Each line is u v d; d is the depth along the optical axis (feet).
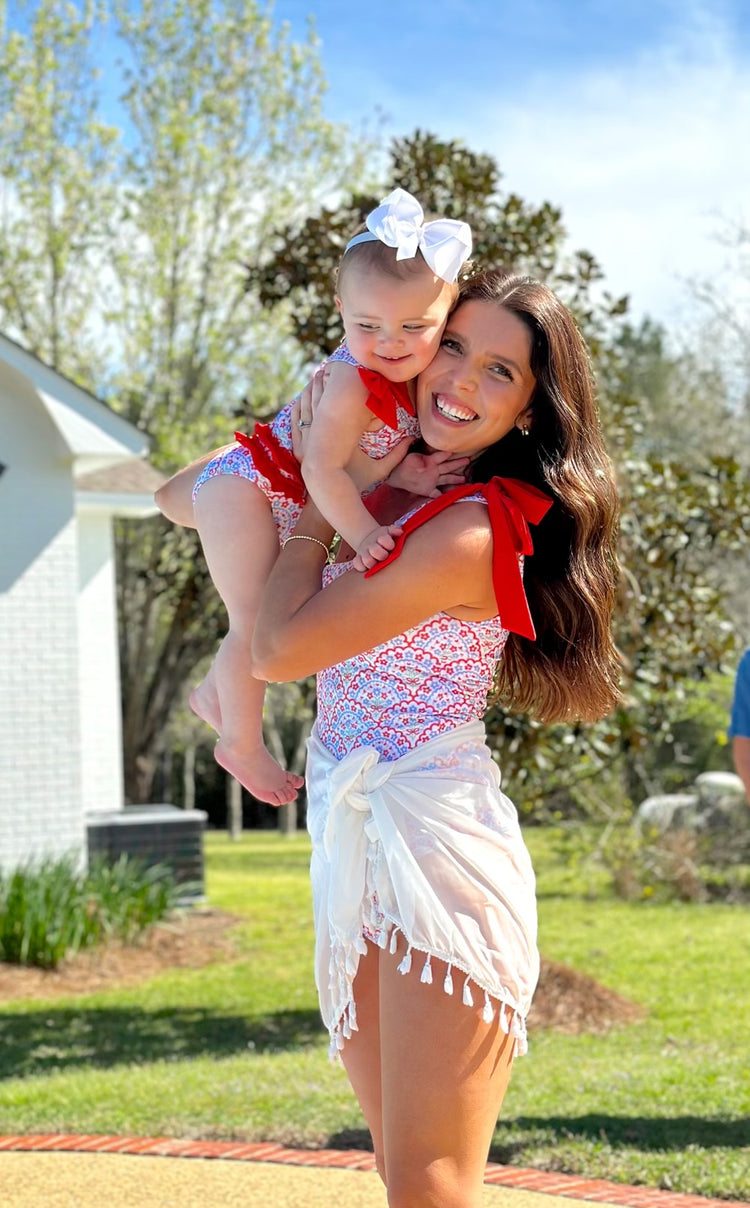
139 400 74.28
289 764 101.96
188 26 72.54
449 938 7.66
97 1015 28.32
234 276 73.00
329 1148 16.16
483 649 8.36
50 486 37.55
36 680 37.17
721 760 57.67
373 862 8.01
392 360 8.18
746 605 49.44
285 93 73.61
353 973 8.19
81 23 72.18
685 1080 20.62
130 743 74.23
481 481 8.75
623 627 26.25
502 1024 7.81
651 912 42.50
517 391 8.25
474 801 8.10
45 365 35.40
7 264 72.90
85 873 36.94
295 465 9.00
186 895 41.75
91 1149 14.78
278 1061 22.82
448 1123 7.66
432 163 27.43
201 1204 12.67
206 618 32.94
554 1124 17.57
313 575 8.41
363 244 8.24
